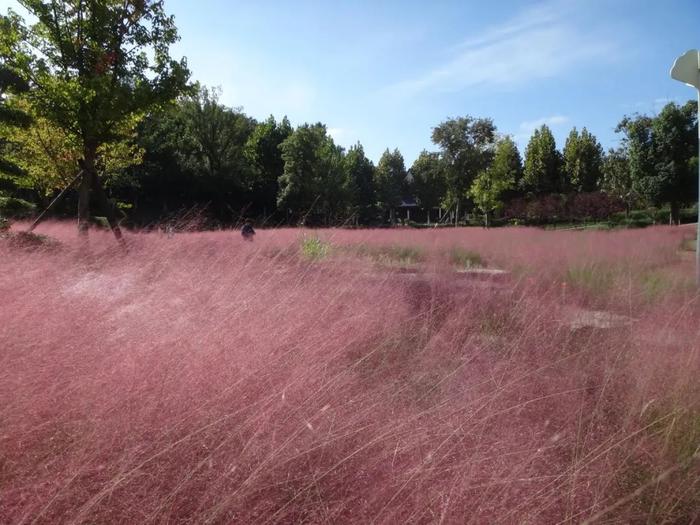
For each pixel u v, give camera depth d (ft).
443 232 55.98
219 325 10.18
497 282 21.16
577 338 12.40
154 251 17.60
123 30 35.68
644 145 105.19
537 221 147.64
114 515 5.77
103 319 10.29
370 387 9.29
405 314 13.89
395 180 244.42
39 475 6.05
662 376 9.12
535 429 7.62
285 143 166.30
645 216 123.85
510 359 10.50
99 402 7.25
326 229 28.71
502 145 145.69
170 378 7.88
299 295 13.61
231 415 7.14
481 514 5.76
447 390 9.15
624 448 7.13
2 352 8.15
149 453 6.50
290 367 8.94
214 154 157.07
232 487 6.11
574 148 183.73
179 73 37.06
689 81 18.42
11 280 12.39
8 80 40.91
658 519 6.20
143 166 134.51
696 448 7.37
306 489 6.15
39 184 51.57
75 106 33.83
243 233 25.82
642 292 16.65
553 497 6.15
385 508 5.89
